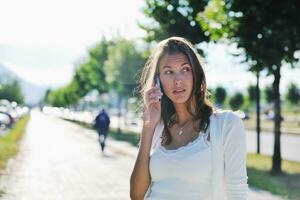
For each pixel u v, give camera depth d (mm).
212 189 2781
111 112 109875
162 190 2834
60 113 126938
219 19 15070
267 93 82438
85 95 74875
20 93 162375
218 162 2791
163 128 3043
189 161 2787
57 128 55875
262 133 45781
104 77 54438
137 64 41000
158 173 2875
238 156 2791
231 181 2783
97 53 55625
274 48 14086
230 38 14984
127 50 41719
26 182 14414
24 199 11703
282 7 13984
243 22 14477
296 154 24406
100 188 13570
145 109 3031
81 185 14047
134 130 48594
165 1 22766
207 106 2943
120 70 41500
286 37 13984
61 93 130750
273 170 15508
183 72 2938
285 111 124312
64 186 13805
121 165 19562
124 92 41594
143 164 2979
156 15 22844
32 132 46188
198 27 22031
